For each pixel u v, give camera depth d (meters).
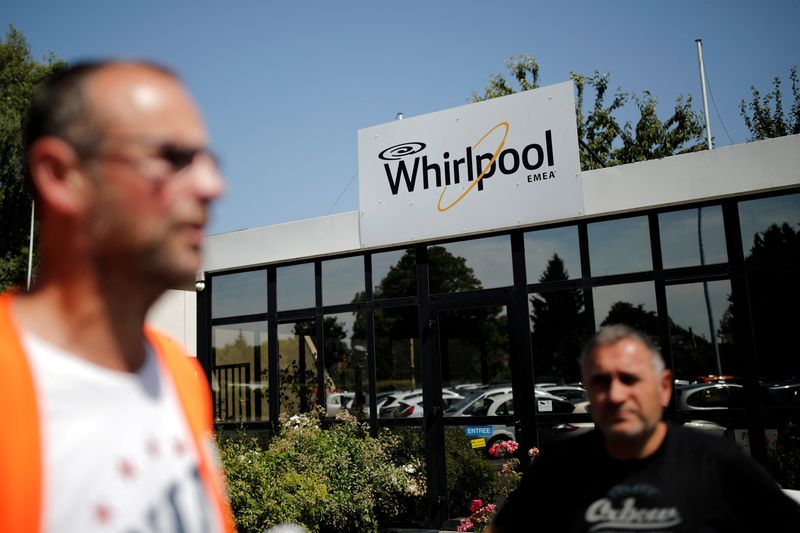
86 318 0.75
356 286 8.90
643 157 22.42
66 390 0.72
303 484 6.63
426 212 8.32
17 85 28.80
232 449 7.18
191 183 0.76
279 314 9.38
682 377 7.05
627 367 2.29
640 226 7.41
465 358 8.09
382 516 8.18
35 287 0.76
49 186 0.71
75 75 0.73
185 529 0.80
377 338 8.68
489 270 8.09
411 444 8.24
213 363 9.81
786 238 6.78
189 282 0.79
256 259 9.41
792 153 6.65
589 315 7.52
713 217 7.10
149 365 0.86
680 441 2.28
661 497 2.19
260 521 6.15
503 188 7.90
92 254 0.73
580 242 7.65
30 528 0.66
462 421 7.99
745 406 6.75
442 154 8.28
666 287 7.23
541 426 7.57
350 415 8.63
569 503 2.31
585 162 22.77
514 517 2.43
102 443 0.73
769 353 6.73
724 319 6.95
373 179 8.69
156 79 0.77
